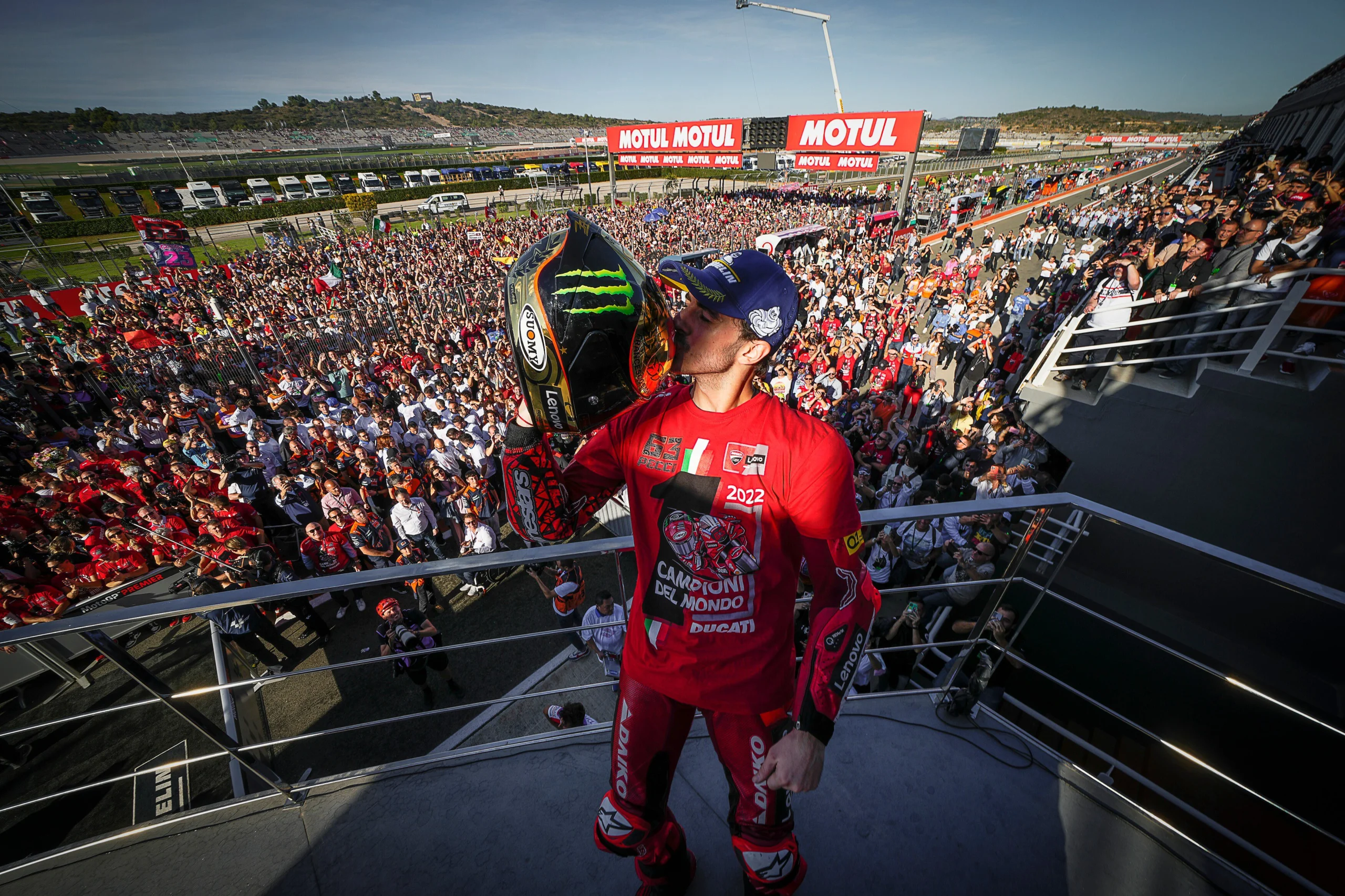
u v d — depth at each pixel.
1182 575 5.12
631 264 0.94
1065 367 5.74
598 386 0.91
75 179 53.12
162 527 6.78
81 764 5.30
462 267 26.00
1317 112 24.80
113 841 1.80
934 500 6.69
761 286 0.95
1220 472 4.83
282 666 6.33
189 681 5.93
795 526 1.13
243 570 5.97
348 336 15.89
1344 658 4.49
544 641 6.45
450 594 7.26
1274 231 5.23
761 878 1.30
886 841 1.73
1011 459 6.86
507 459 1.13
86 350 14.21
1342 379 4.07
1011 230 31.25
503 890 1.66
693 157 35.78
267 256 29.52
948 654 4.83
